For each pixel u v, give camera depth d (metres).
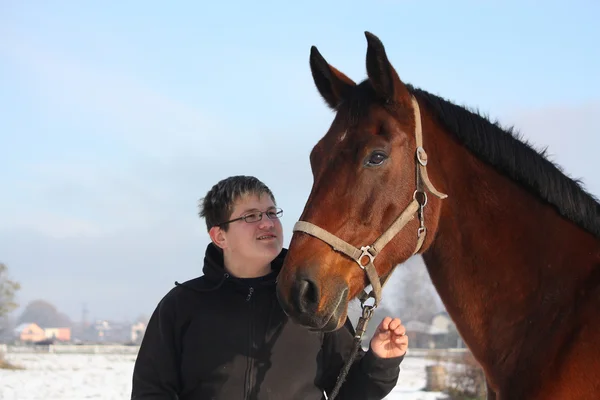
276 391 2.76
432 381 14.52
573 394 2.41
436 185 2.78
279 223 2.99
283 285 2.54
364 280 2.65
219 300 2.90
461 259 2.79
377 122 2.69
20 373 18.55
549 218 2.71
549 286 2.63
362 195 2.60
